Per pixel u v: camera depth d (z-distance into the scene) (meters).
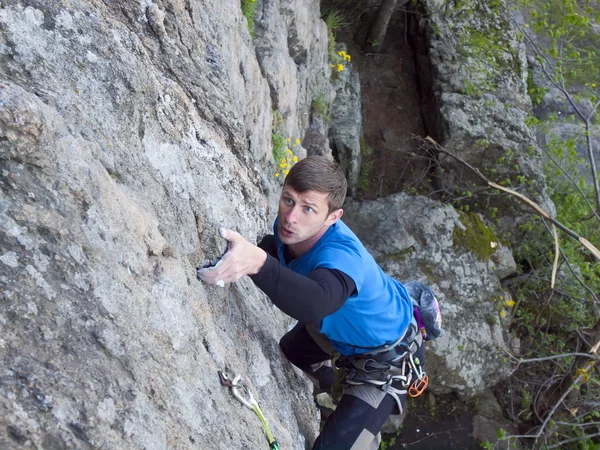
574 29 8.77
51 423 1.11
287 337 2.43
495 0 8.48
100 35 1.78
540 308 7.88
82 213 1.39
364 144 8.67
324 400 2.90
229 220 2.18
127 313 1.39
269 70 4.59
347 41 9.41
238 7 3.66
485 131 8.18
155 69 2.18
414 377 2.32
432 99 8.71
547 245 8.19
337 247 1.90
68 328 1.25
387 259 6.84
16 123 1.29
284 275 1.72
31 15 1.64
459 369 6.61
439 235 7.06
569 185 8.91
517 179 8.01
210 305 1.84
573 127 9.37
